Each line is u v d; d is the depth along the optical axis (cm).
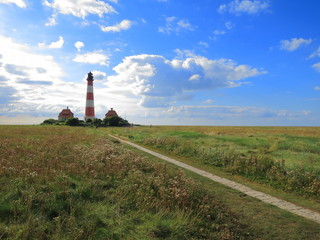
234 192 956
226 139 2966
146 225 575
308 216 732
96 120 8525
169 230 566
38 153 1321
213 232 590
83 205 655
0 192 669
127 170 1098
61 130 4447
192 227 588
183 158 1742
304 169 1230
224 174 1286
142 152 1945
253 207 789
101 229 538
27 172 839
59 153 1421
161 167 1193
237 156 1555
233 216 690
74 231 499
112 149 1574
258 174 1259
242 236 579
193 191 820
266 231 616
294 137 3447
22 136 2736
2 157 1161
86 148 1675
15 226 504
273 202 856
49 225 530
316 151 2109
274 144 2291
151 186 837
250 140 2841
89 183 810
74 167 1020
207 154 1677
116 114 10781
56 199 656
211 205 723
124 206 686
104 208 648
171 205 695
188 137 3266
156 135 3597
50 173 877
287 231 620
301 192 994
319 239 583
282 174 1181
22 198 623
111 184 867
